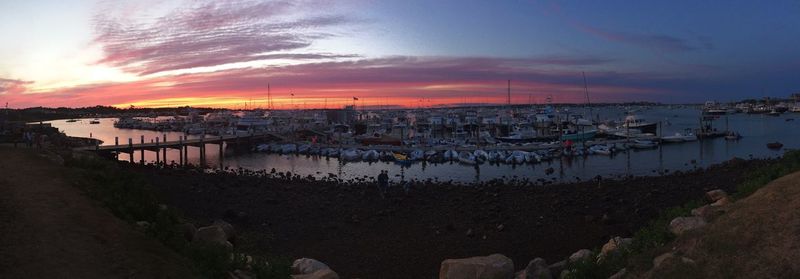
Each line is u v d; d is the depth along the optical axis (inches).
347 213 1373.0
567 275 635.5
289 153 3602.4
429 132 4788.4
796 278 418.3
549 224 1226.0
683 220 600.1
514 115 6166.3
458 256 1034.1
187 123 6845.5
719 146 3654.0
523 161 2942.9
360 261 1015.0
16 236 452.8
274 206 1429.6
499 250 1066.1
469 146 3405.5
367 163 3061.0
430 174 2588.6
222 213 1312.7
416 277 932.0
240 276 545.6
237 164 3097.9
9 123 4101.9
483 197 1528.1
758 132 4781.0
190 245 559.8
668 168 2657.5
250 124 5679.1
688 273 482.9
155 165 2327.8
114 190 679.1
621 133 4281.5
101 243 470.3
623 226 1193.4
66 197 583.8
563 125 5147.6
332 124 5723.4
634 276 533.6
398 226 1253.7
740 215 534.3
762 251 460.8
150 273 437.4
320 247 1099.3
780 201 527.5
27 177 658.8
